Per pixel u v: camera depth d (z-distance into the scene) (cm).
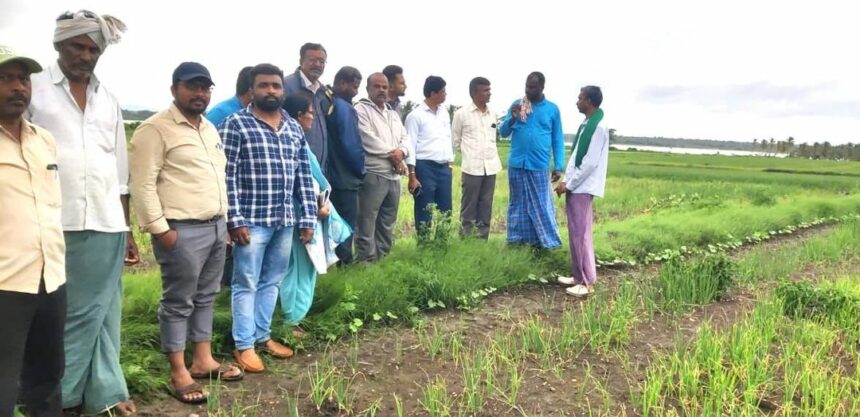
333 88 674
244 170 461
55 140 345
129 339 482
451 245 811
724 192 2395
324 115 646
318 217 536
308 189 506
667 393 448
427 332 587
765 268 880
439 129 826
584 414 421
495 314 654
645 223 1160
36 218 307
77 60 344
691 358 498
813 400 437
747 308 687
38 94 342
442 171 836
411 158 780
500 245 858
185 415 402
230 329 523
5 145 301
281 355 505
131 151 402
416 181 800
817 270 932
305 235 502
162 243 403
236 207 454
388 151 710
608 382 475
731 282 744
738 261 905
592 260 746
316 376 470
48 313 321
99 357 383
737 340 527
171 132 402
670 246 1040
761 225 1294
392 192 740
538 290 761
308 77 622
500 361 507
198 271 420
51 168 318
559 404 435
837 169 6081
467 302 675
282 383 459
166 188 406
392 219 758
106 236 367
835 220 1558
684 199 1853
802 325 588
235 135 456
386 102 746
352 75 663
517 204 861
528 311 668
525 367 498
